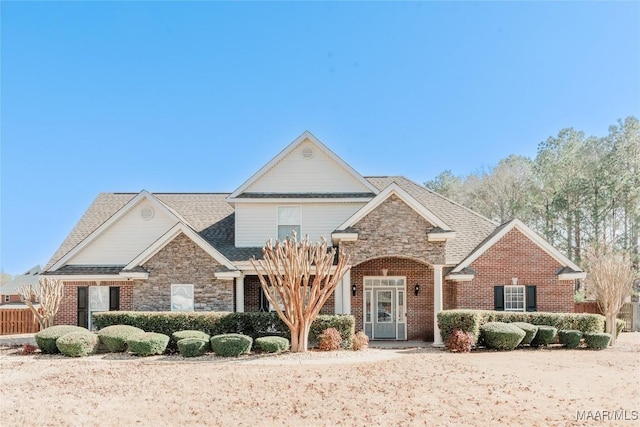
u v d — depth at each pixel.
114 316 19.98
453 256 22.88
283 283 18.42
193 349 17.55
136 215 24.44
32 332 28.25
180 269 21.95
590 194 40.59
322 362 16.00
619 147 39.44
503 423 8.92
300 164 24.56
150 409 9.99
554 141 45.91
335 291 21.41
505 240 22.33
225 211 27.47
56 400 10.77
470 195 52.78
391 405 10.14
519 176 50.38
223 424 8.99
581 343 20.33
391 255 20.78
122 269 23.20
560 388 11.74
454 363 15.45
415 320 23.52
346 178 24.47
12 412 9.81
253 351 18.64
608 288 21.73
